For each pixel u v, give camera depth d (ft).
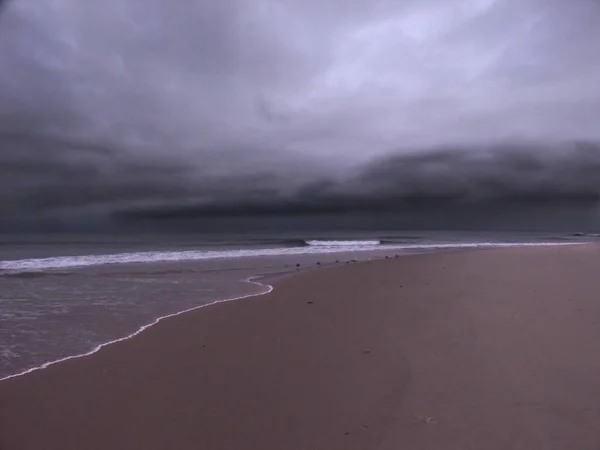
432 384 14.49
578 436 10.96
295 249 98.48
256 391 14.75
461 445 10.80
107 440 11.73
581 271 37.60
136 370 17.10
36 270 53.36
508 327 20.54
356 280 39.78
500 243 127.34
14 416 13.15
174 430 12.21
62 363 18.06
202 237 179.63
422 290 32.14
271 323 24.57
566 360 16.02
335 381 15.37
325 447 11.10
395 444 11.03
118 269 54.90
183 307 29.86
